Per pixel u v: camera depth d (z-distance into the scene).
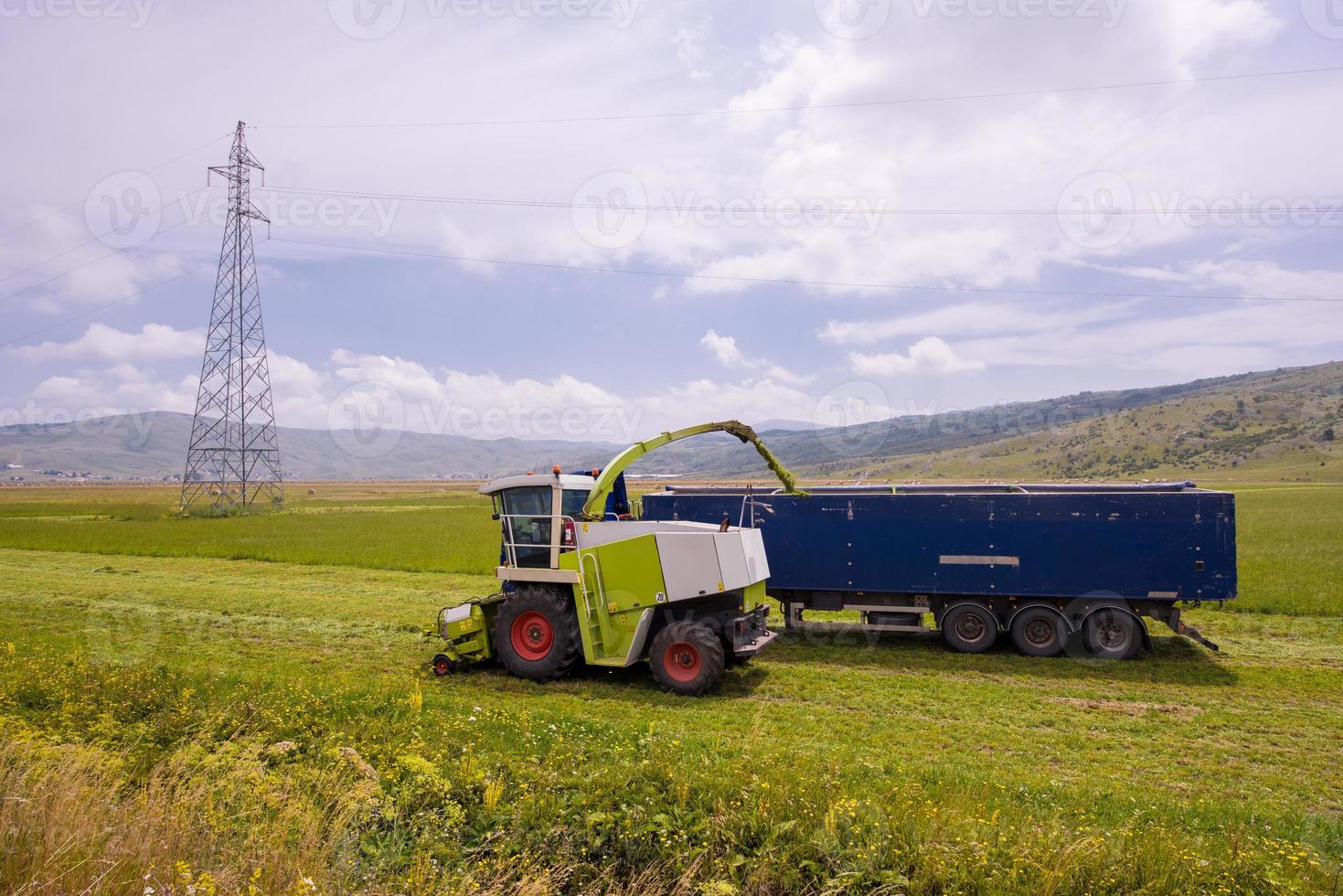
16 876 4.28
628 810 5.47
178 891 4.21
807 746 8.41
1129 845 5.18
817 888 4.84
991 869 4.86
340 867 4.73
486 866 4.91
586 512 11.91
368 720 7.90
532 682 11.31
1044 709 10.09
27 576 22.12
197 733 7.07
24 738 6.23
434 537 35.47
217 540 33.53
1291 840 5.74
